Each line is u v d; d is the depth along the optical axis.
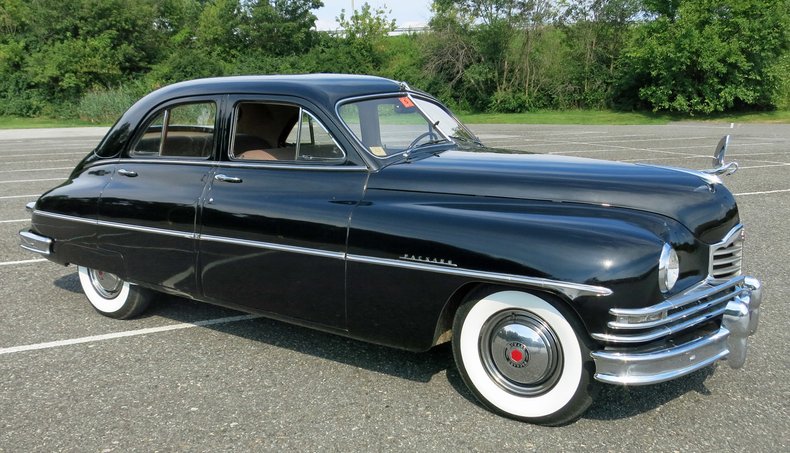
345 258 3.50
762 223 7.67
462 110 40.06
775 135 20.77
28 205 5.07
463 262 3.15
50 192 4.86
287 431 3.21
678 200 3.27
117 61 41.31
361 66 43.81
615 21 37.44
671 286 3.00
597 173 3.40
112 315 4.86
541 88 39.41
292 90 3.87
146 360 4.11
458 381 3.75
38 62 39.78
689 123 28.94
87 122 35.81
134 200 4.32
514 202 3.30
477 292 3.24
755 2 29.45
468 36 39.78
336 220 3.54
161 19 53.66
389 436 3.14
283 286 3.78
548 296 3.05
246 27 47.34
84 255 4.67
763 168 12.32
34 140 23.53
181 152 4.28
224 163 4.03
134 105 4.59
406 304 3.38
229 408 3.46
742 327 3.23
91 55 40.12
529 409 3.20
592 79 38.34
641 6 35.81
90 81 40.53
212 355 4.18
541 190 3.32
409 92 4.27
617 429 3.18
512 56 38.94
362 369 3.93
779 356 4.03
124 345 4.36
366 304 3.51
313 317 3.73
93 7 41.19
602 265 2.88
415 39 42.72
